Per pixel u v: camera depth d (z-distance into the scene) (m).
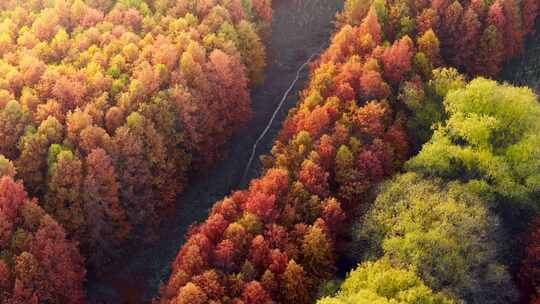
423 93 82.75
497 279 60.84
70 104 80.50
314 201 70.94
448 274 59.91
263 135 100.06
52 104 78.06
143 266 82.44
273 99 106.94
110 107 80.81
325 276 67.00
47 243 67.00
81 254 78.75
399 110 86.50
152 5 101.75
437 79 84.00
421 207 65.19
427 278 59.22
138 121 78.00
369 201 72.94
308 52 116.62
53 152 74.06
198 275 64.62
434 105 82.75
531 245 67.44
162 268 82.25
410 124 83.00
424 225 63.81
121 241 81.69
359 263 65.81
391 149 77.75
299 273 63.81
